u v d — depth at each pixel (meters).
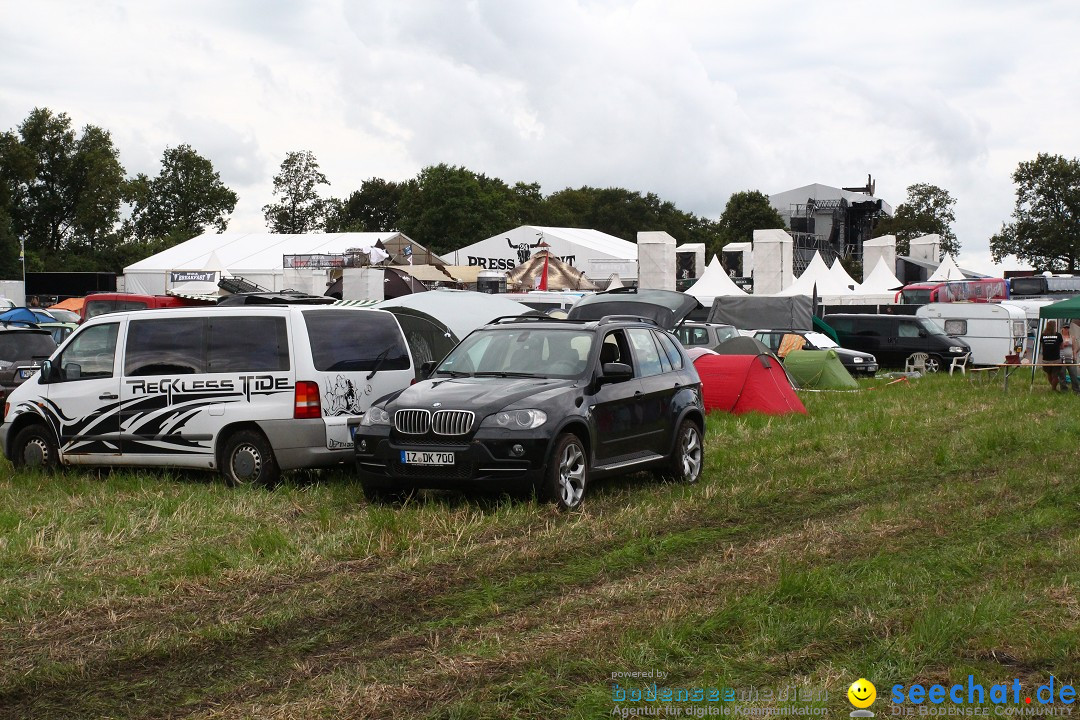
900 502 10.68
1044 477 12.02
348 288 38.12
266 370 11.52
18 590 7.28
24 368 16.17
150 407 11.92
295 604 7.00
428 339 20.20
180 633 6.38
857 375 34.41
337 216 126.56
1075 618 6.56
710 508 10.44
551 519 9.70
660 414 11.82
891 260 72.44
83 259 101.88
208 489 11.25
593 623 6.50
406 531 8.93
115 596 7.17
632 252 96.00
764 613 6.66
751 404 20.45
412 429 10.17
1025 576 7.66
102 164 103.94
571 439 10.36
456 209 106.44
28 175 100.50
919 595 7.15
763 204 117.81
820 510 10.44
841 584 7.37
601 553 8.51
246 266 74.31
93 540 8.78
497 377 11.11
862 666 5.76
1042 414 20.59
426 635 6.40
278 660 5.98
